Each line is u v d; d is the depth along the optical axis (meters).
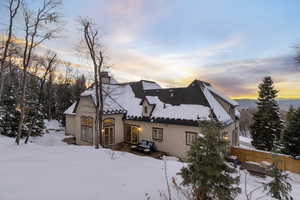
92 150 9.70
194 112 15.50
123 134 19.89
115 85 22.81
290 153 17.08
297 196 6.55
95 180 4.98
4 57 13.09
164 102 18.42
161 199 3.99
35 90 21.98
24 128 19.66
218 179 3.77
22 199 3.66
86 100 19.33
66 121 24.61
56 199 3.72
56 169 5.89
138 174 5.77
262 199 4.70
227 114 17.05
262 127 22.94
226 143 4.08
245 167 11.83
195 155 4.05
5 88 19.67
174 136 16.02
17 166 6.11
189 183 4.21
